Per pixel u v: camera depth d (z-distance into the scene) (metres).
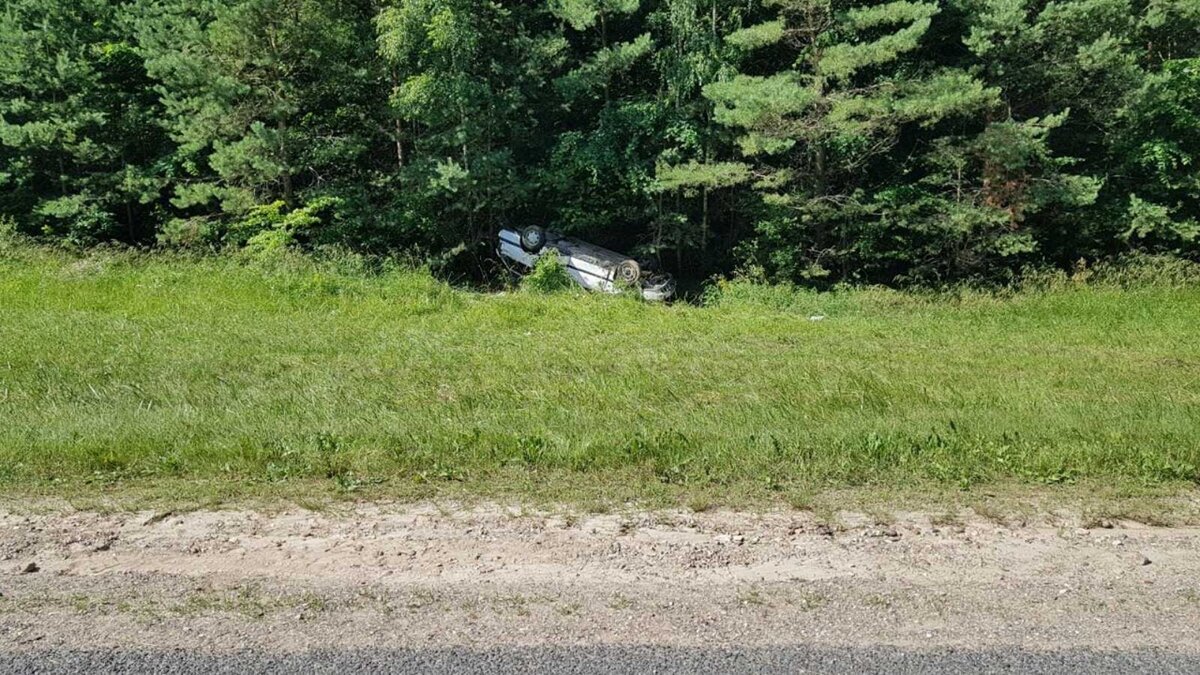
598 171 20.00
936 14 19.28
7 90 20.62
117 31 21.27
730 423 6.50
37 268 14.02
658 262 21.98
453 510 4.45
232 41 17.94
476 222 21.59
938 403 7.46
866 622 3.24
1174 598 3.48
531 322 12.73
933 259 20.14
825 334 12.34
